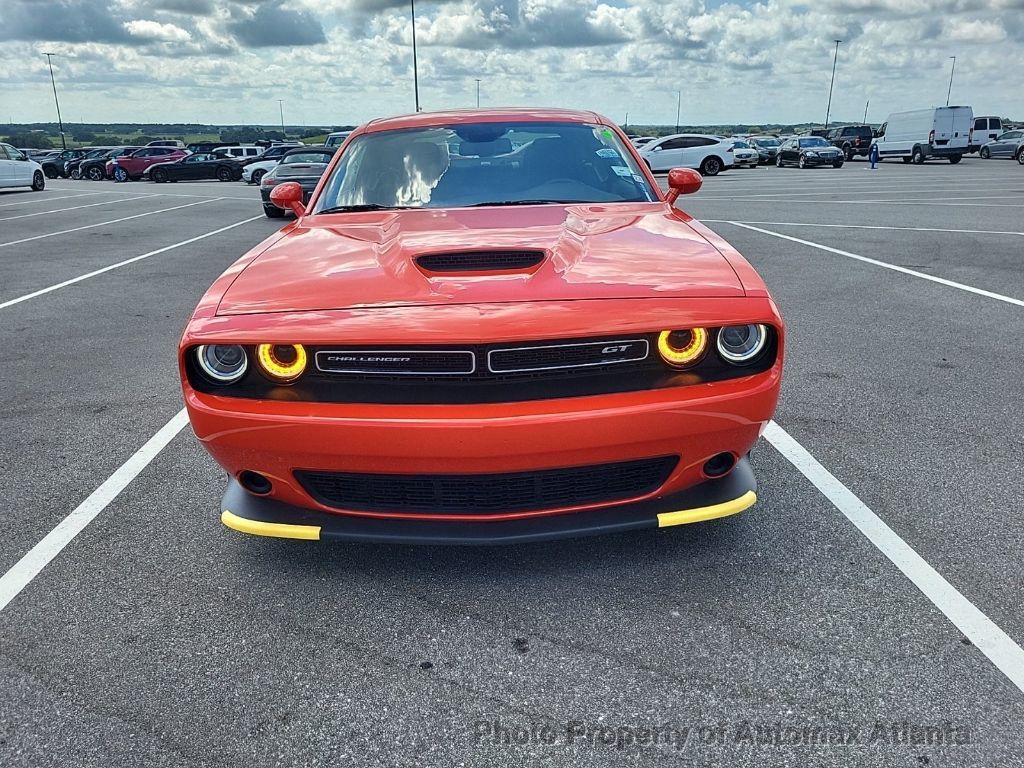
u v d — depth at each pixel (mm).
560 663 2072
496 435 2059
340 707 1937
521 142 3643
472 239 2641
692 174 3393
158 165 33656
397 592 2420
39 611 2369
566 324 2084
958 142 34344
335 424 2090
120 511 3020
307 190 15484
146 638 2227
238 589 2463
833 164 32281
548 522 2238
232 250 10703
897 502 2896
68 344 5602
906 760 1716
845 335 5266
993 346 4918
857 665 2021
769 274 7562
